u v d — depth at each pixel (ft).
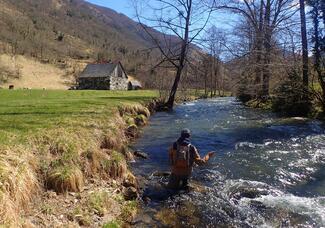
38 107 60.54
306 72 77.71
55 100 83.71
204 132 60.08
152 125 69.67
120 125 52.54
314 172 35.04
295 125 65.00
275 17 101.76
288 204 26.91
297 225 23.38
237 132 59.31
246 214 25.34
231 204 27.22
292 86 79.87
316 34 73.92
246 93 121.39
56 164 27.37
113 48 610.65
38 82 344.69
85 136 35.76
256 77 107.24
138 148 46.83
